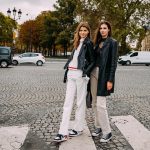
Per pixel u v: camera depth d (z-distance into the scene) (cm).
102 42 536
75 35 546
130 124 659
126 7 4566
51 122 684
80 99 553
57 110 814
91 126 646
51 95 1086
